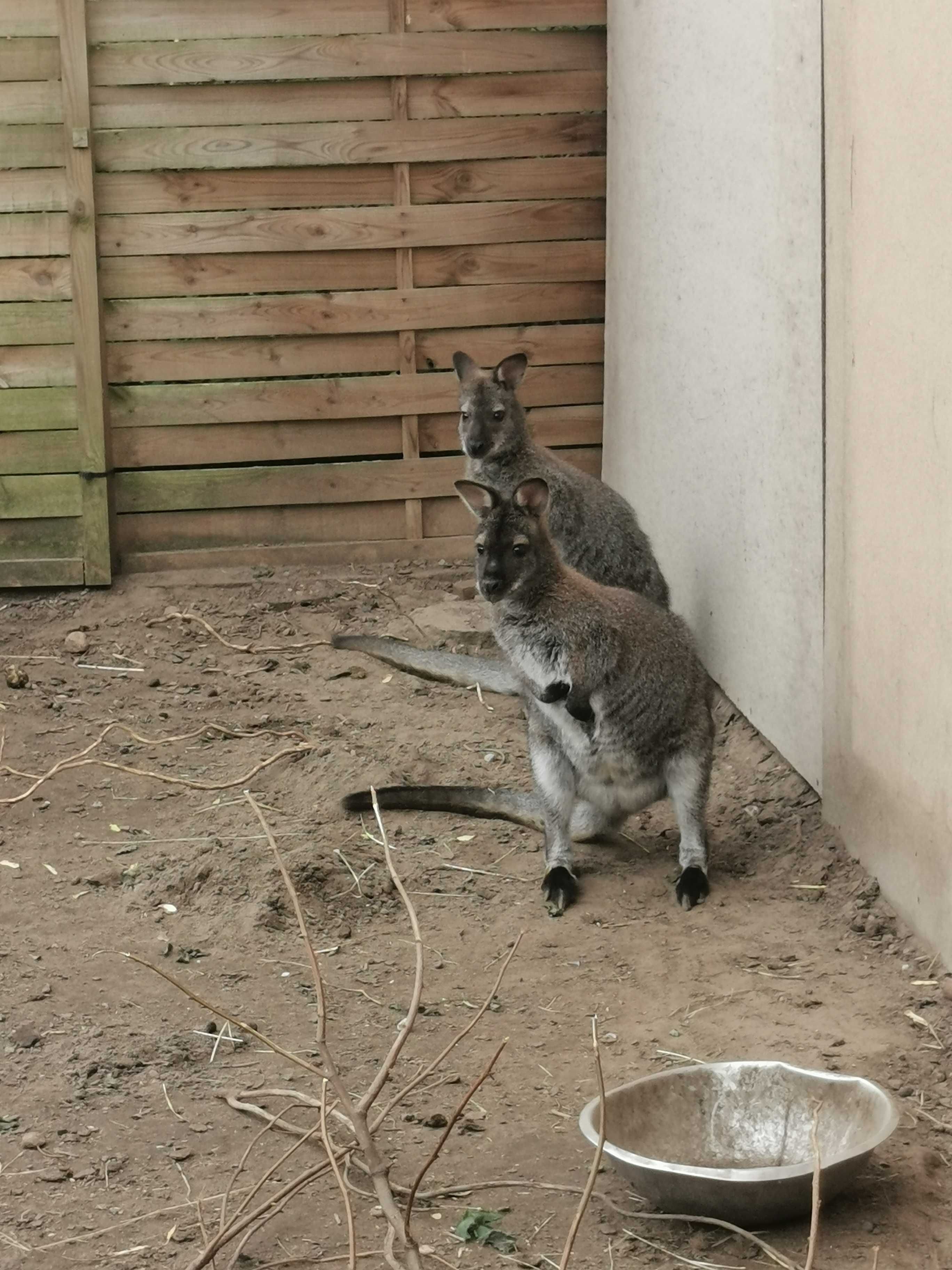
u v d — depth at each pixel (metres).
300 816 4.84
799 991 4.23
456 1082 4.04
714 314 5.16
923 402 4.20
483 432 5.64
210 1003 4.21
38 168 5.85
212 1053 4.09
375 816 4.77
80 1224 3.74
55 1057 4.07
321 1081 4.02
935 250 4.14
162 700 5.41
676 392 5.45
